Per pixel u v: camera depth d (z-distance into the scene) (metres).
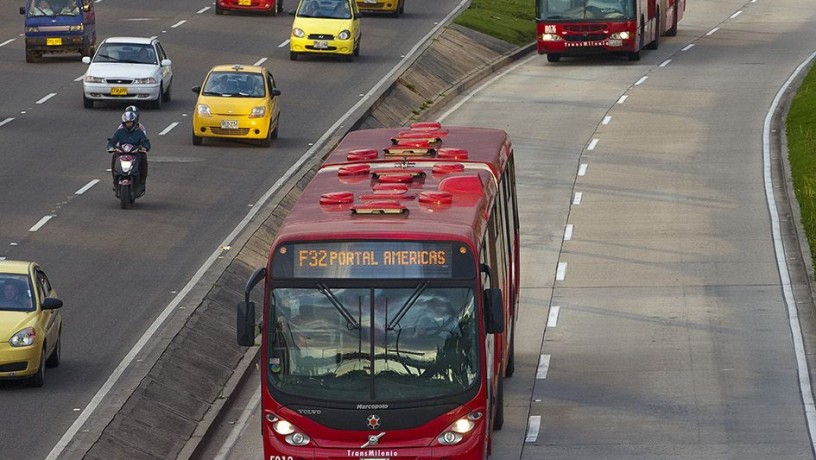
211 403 56.41
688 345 63.97
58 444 49.12
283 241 42.56
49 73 140.38
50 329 56.69
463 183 47.84
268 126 107.62
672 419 53.59
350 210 45.06
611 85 144.25
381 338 42.28
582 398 56.56
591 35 154.38
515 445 50.72
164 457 50.09
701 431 52.09
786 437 51.12
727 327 66.81
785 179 99.81
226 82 109.38
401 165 53.09
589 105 133.50
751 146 113.38
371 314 42.31
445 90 140.88
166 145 108.38
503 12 187.75
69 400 53.81
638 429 52.44
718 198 95.81
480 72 152.12
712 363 61.09
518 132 121.19
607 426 52.84
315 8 149.00
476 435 42.25
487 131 61.91
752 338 64.81
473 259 42.47
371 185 49.12
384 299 42.44
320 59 149.12
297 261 42.56
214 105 107.56
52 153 103.81
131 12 180.88
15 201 88.44
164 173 98.00
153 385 55.47
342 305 42.41
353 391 42.16
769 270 77.19
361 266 42.50
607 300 72.19
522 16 188.12
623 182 101.38
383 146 57.81
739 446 50.22
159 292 69.06
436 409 42.06
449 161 53.69
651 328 66.94
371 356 42.22
